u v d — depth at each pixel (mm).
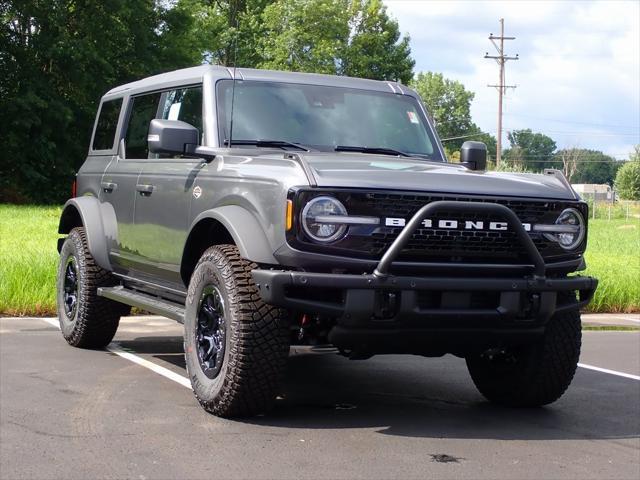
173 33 48625
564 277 5469
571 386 6949
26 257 12273
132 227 6840
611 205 74625
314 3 62625
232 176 5457
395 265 4902
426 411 5801
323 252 4867
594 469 4516
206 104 6180
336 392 6352
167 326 9367
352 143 6316
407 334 5012
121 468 4285
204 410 5508
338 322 4914
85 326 7539
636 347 9234
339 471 4316
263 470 4301
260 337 5008
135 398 5836
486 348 5438
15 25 44562
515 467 4500
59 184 45125
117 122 7695
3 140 43125
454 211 4941
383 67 69875
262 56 62781
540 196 5301
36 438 4809
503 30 66875
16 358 7230
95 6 44188
